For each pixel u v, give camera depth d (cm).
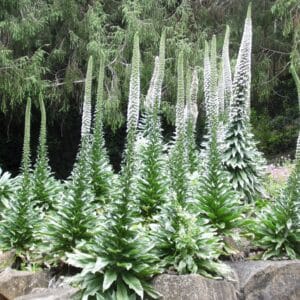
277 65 1150
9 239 419
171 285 328
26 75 940
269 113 1221
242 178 489
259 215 411
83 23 1012
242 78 502
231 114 502
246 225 405
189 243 346
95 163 464
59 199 461
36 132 1145
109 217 333
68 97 1042
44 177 483
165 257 351
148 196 418
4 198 499
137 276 330
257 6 1145
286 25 1012
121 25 1106
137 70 327
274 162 1016
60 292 342
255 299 350
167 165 446
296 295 361
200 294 326
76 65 1016
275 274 362
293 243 396
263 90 1113
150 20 1028
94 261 331
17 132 1135
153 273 332
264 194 507
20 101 944
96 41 990
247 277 357
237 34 1135
